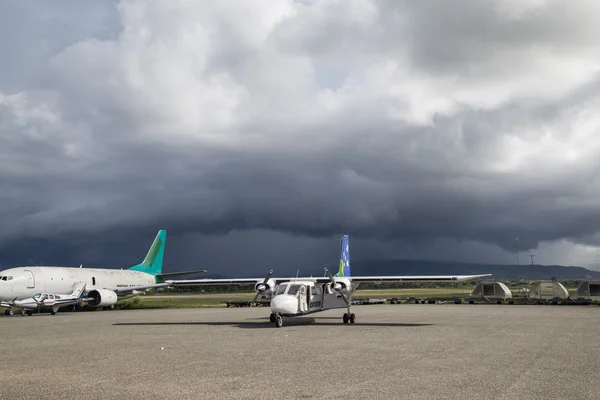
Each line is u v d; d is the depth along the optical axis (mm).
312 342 21344
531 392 11180
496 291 70438
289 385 12102
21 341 22797
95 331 27906
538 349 18562
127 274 68250
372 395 10969
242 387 11906
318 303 33219
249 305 69125
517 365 14867
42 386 12180
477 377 12984
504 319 35562
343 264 41719
